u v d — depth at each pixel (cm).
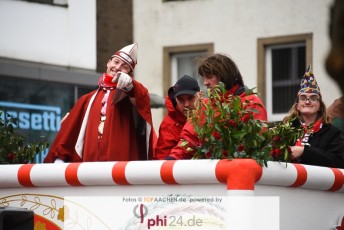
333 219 671
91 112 774
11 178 671
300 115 779
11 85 1977
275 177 614
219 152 617
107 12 2480
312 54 2538
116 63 788
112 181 636
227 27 2652
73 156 788
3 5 2000
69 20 2108
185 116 757
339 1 352
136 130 770
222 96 634
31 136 1983
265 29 2603
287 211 633
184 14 2689
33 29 2047
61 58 2088
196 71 715
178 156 649
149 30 2700
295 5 2555
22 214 544
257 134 617
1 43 1994
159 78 2717
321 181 648
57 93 2052
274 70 2608
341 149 754
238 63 2642
